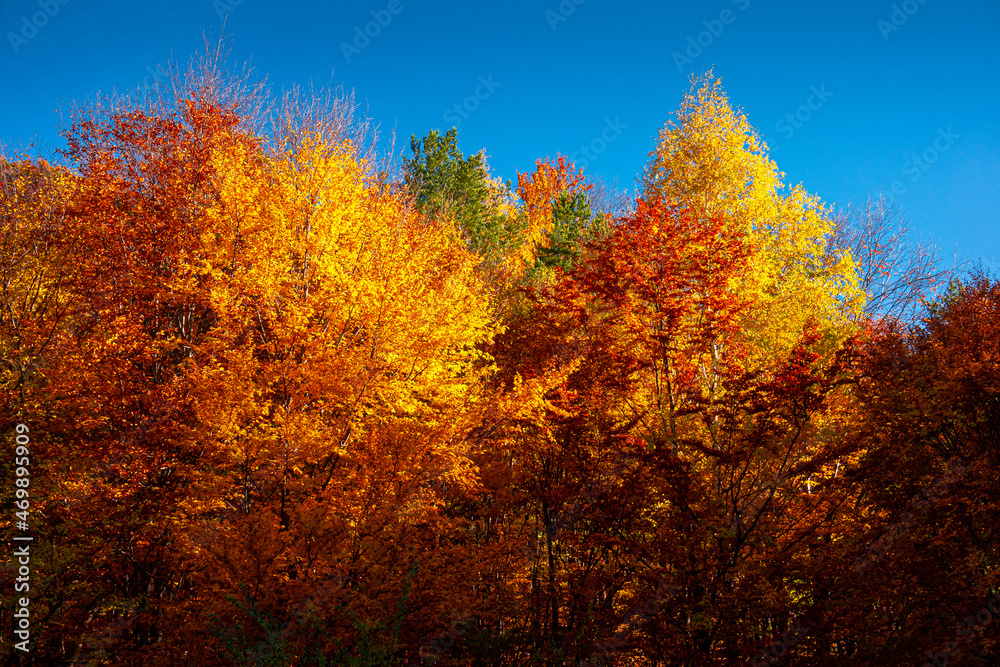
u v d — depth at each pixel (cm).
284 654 1019
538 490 1453
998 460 1200
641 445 1263
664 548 1188
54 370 1386
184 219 1546
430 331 1382
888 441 1220
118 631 1238
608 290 1415
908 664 1106
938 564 1164
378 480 1216
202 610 1139
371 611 1165
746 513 1246
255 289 1338
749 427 1259
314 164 1480
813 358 1244
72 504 1291
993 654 1088
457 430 1322
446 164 3603
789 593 1244
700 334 1358
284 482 1252
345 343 1374
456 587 1258
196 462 1355
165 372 1505
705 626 1113
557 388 1426
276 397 1341
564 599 1416
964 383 1224
